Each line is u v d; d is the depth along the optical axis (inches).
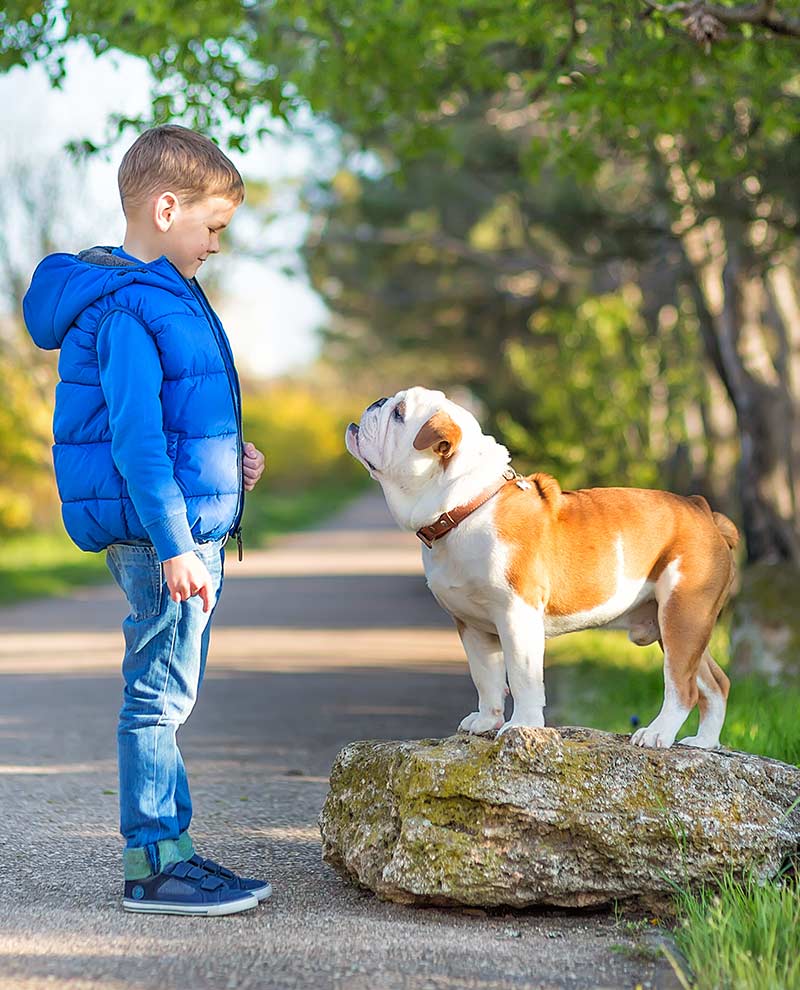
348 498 2726.4
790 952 145.9
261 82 397.1
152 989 143.4
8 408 1090.1
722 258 531.8
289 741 323.9
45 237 1075.9
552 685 420.8
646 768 171.5
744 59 373.1
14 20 365.4
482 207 977.5
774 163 464.4
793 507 498.3
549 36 382.0
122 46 378.0
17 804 241.3
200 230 176.6
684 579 181.0
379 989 143.7
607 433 714.2
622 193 745.0
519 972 150.0
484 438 180.5
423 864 169.9
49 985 144.5
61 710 374.0
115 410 163.3
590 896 169.0
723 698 191.0
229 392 174.4
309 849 208.4
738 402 503.2
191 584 162.9
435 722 354.9
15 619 687.1
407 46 405.4
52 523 1289.4
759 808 171.3
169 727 173.3
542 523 178.2
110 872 192.2
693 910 158.9
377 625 642.2
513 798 168.6
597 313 729.6
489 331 1132.5
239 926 166.1
